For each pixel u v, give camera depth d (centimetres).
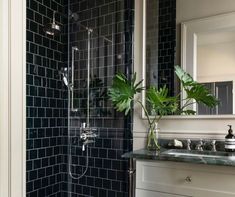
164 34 184
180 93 174
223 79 161
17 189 95
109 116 203
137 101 189
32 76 196
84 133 215
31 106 195
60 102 226
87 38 218
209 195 121
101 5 211
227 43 162
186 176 128
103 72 209
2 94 92
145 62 191
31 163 195
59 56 224
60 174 225
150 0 191
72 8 226
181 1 178
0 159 91
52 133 216
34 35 198
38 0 203
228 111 158
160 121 179
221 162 115
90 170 211
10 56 94
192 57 172
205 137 163
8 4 94
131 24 197
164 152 150
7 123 93
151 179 139
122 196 194
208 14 169
